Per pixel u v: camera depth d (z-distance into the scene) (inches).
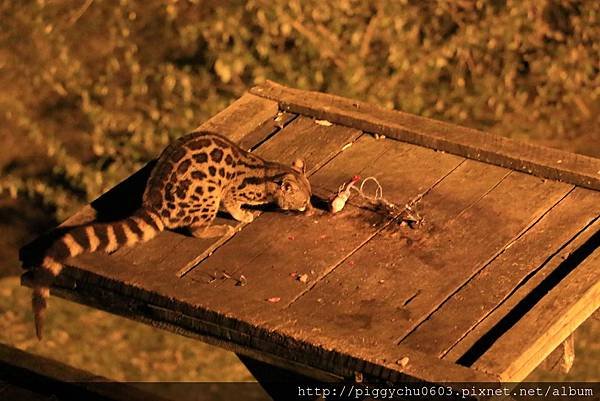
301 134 473.4
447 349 362.6
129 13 796.0
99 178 775.7
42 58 776.9
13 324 757.9
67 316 764.6
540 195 434.0
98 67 799.7
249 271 398.0
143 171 443.2
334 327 369.7
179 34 804.6
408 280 392.5
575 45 812.6
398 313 377.1
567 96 817.5
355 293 386.6
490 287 389.7
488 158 450.9
